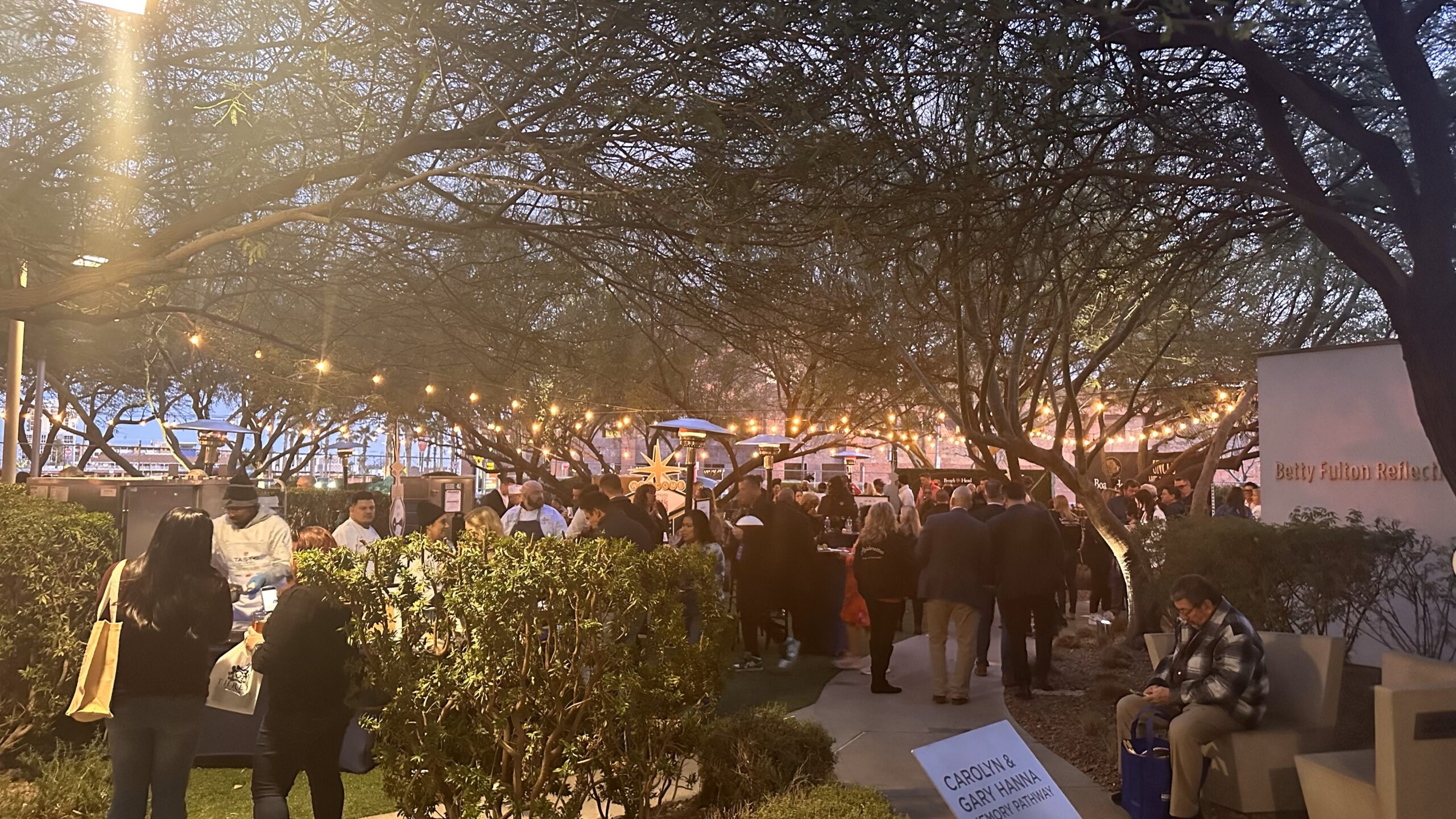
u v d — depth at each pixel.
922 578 8.51
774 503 10.42
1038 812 2.77
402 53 4.74
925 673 9.85
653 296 6.15
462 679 3.91
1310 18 5.54
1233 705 5.18
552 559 4.11
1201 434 23.48
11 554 5.34
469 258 6.90
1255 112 5.86
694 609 6.51
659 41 4.60
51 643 5.48
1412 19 4.99
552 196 5.72
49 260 5.35
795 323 6.09
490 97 4.71
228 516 6.86
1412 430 8.63
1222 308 13.24
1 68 4.89
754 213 5.04
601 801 4.82
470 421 18.72
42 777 5.16
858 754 6.71
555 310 7.36
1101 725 7.25
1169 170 6.46
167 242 4.93
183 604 4.18
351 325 7.14
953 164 5.27
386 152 4.86
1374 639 8.66
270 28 4.90
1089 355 12.50
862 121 4.92
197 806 5.26
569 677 4.13
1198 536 7.89
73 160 5.15
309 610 4.18
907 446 23.20
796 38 4.61
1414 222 5.05
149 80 5.03
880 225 5.37
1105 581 13.36
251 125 4.94
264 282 6.70
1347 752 5.03
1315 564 7.39
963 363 8.11
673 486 17.53
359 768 4.85
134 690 4.12
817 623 10.80
